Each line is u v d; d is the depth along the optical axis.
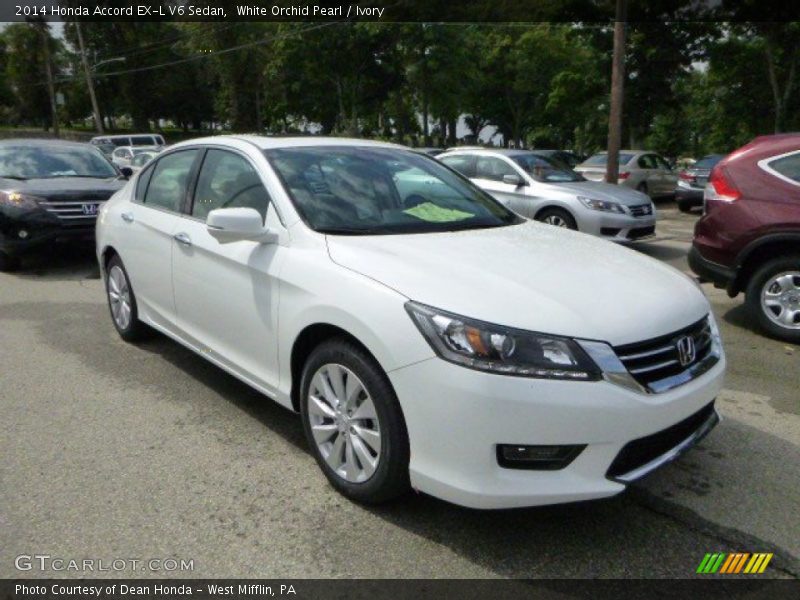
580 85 32.31
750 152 5.56
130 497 3.05
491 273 2.86
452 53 28.66
